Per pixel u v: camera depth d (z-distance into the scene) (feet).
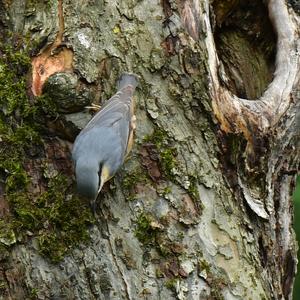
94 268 26.43
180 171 27.94
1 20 28.48
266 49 35.99
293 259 33.91
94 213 26.58
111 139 26.45
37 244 26.48
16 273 26.23
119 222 27.07
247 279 27.96
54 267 26.37
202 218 27.84
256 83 35.83
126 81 27.81
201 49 29.43
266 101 32.30
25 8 28.63
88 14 28.66
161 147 28.04
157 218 27.27
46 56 27.78
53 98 27.09
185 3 29.73
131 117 27.40
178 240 27.22
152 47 28.94
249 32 36.24
